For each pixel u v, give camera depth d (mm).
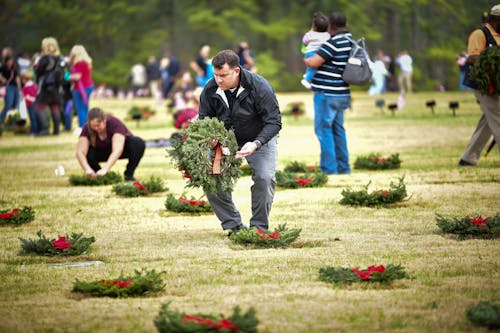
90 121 13992
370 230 9812
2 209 12102
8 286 7461
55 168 17656
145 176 15758
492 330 5914
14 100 27234
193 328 5570
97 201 12664
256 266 8016
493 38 14055
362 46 14617
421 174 14484
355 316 6270
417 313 6316
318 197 12367
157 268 8062
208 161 8438
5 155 20578
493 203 11344
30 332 6078
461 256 8242
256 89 8766
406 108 34750
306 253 8570
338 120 15086
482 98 14016
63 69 25312
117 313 6496
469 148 15250
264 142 8727
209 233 9945
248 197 12672
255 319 5734
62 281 7625
